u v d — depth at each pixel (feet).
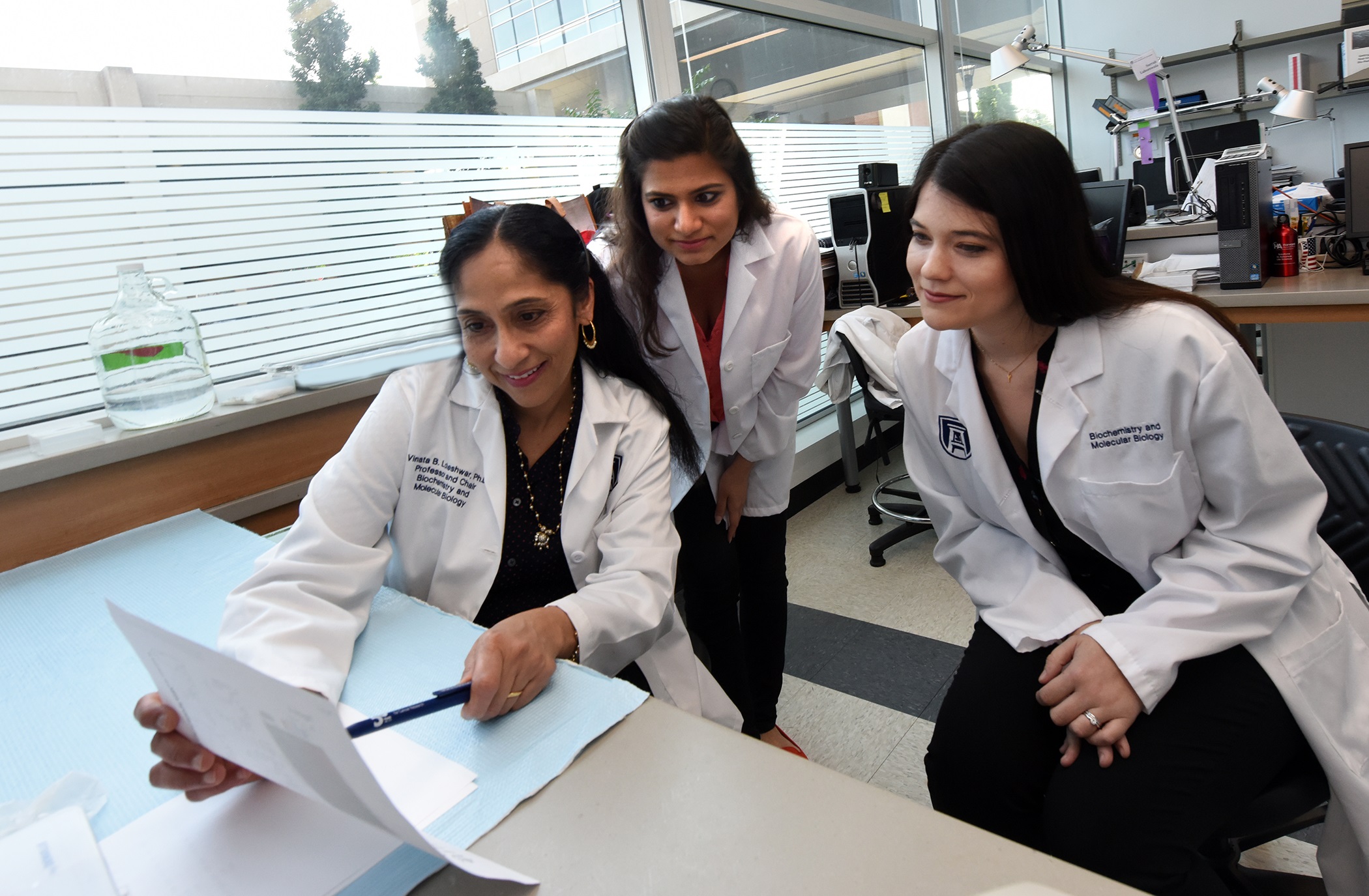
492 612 3.49
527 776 2.02
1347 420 8.41
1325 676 2.95
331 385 5.39
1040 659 3.37
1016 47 13.33
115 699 2.66
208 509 4.85
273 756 1.74
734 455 5.61
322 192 6.01
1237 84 17.74
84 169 4.93
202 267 5.46
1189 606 2.95
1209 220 10.08
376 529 3.37
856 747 5.68
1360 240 8.00
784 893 1.58
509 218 3.10
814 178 11.24
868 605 7.72
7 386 4.77
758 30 10.32
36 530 4.22
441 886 1.70
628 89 8.69
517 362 3.10
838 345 8.73
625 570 3.22
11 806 2.09
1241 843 3.60
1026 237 2.93
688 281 5.06
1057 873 1.57
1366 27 15.57
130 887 1.77
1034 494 3.44
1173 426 3.08
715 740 2.09
